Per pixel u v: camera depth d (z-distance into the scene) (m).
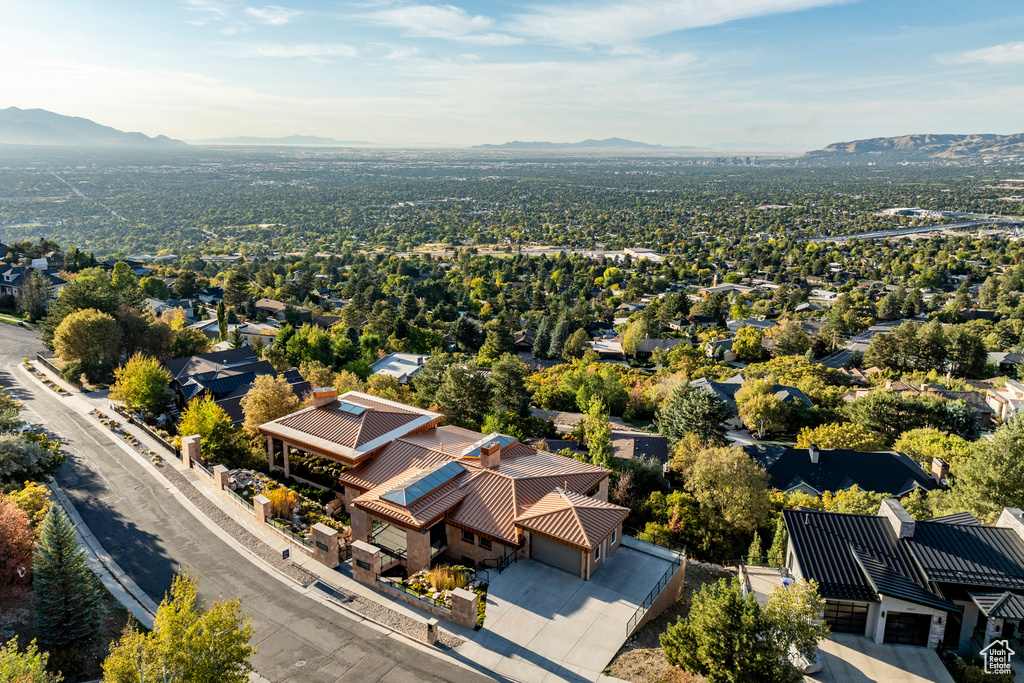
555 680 26.02
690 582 36.03
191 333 86.75
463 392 67.31
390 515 34.44
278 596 31.59
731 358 138.25
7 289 112.50
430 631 27.91
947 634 28.88
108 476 45.25
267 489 42.84
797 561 30.56
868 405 80.69
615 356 141.88
